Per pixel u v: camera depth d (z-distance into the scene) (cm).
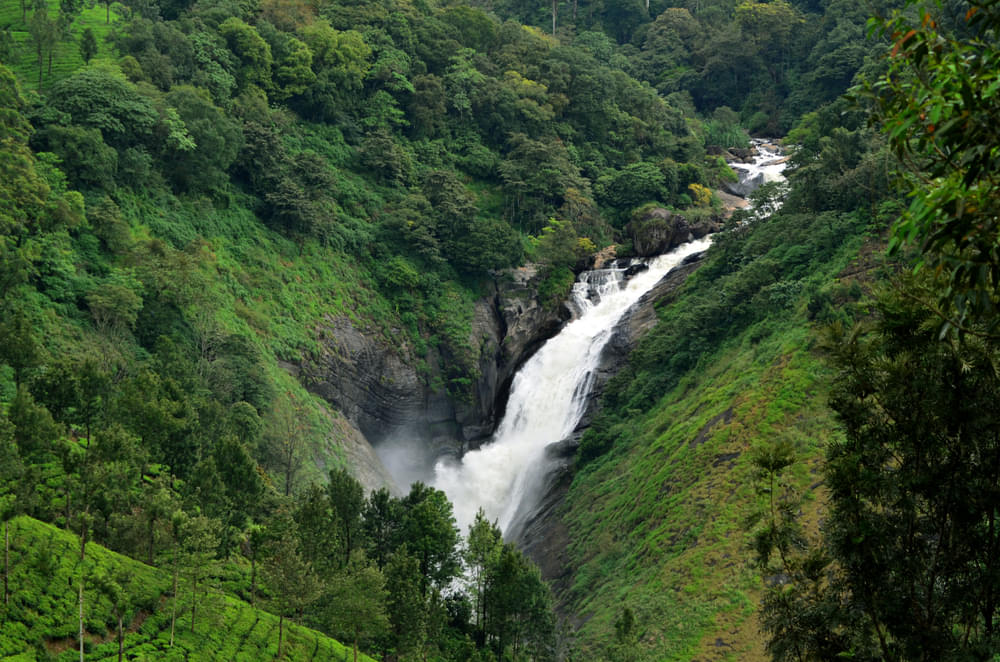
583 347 10812
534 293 11662
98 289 7756
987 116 1267
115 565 5103
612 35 19750
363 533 6525
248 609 5575
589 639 5919
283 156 10725
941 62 1348
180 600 5144
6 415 5572
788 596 2100
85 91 9119
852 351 2030
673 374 8800
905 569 1884
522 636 5984
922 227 1349
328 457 8638
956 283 1353
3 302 7031
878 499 1991
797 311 7756
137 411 6141
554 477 9044
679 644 5394
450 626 6462
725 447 6762
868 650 1922
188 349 8156
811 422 6406
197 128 9700
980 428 1811
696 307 9181
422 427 10731
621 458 8212
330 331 9925
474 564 6644
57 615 4491
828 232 8262
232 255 9619
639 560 6494
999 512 1927
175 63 11050
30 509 5028
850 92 1502
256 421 7731
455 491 10306
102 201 8538
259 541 5744
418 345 10756
